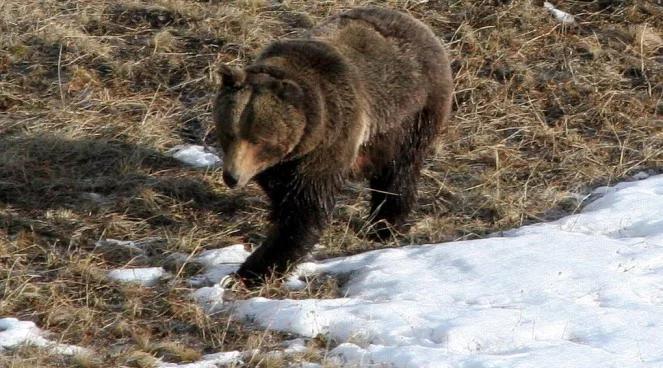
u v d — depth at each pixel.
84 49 16.70
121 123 15.27
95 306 10.98
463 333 10.10
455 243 12.41
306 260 12.12
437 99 12.91
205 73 16.47
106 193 13.71
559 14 18.64
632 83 17.22
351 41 12.12
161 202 13.48
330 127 11.14
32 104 15.58
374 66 12.05
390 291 11.25
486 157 15.20
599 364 9.49
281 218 11.55
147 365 9.77
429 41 12.80
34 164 14.17
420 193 14.21
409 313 10.54
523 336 10.15
